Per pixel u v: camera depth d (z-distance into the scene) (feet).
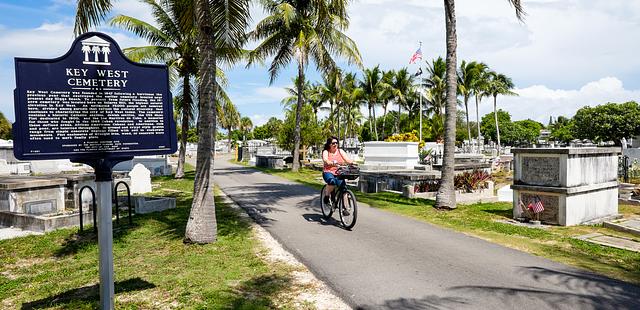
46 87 12.20
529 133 272.92
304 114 111.65
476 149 172.96
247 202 39.04
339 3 27.43
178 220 30.35
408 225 27.55
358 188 48.65
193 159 157.69
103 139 13.07
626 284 16.16
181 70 63.36
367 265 18.75
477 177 45.44
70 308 14.32
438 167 60.49
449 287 15.96
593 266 18.48
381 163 68.23
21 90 11.84
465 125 252.42
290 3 74.79
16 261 21.34
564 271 17.80
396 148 66.90
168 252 21.42
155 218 31.35
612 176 30.76
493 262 19.16
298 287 16.08
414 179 44.68
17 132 11.76
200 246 22.40
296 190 49.34
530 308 13.91
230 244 22.77
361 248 21.68
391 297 14.99
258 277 17.21
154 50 61.98
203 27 22.74
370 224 27.89
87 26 23.47
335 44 75.92
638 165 64.03
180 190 50.80
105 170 12.90
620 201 36.96
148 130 13.91
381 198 40.63
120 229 27.45
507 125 274.16
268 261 19.57
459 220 29.14
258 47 77.77
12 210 32.58
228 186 54.90
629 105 129.80
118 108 13.33
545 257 19.98
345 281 16.63
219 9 25.34
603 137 132.36
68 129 12.53
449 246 22.09
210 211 23.26
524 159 29.12
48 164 73.10
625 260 19.42
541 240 23.43
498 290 15.58
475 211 32.96
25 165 75.10
